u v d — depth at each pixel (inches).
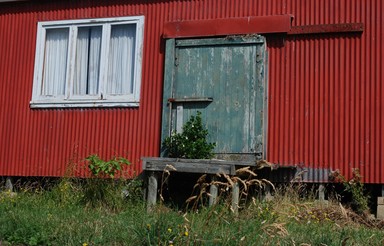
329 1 479.8
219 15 507.2
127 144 516.1
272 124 480.1
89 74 541.3
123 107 523.2
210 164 432.1
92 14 545.3
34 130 547.2
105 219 379.9
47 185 536.1
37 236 337.7
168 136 498.6
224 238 305.9
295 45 483.8
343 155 461.1
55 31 560.7
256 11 497.7
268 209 402.3
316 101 472.4
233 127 484.1
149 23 526.6
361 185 451.2
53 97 546.6
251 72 486.3
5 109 558.6
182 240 305.6
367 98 461.4
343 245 304.3
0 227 354.9
